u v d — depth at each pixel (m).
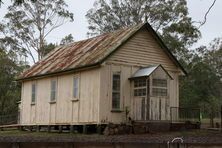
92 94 28.62
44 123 33.53
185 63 52.34
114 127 26.94
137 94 28.88
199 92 55.59
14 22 57.16
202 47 56.06
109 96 28.31
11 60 62.12
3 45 57.62
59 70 31.52
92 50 31.11
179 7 50.38
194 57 54.22
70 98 30.83
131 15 53.06
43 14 58.69
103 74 28.19
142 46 30.25
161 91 28.75
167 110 28.92
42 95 34.34
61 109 31.70
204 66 54.69
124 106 28.95
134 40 29.89
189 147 9.69
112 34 32.06
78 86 30.12
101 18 54.38
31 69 37.12
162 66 28.92
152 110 28.06
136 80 29.03
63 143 8.59
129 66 29.45
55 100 32.53
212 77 56.56
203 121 53.69
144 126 27.50
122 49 29.23
